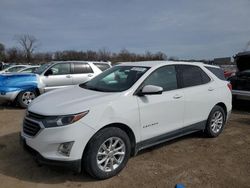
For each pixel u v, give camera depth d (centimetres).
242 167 454
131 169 436
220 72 630
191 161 473
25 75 938
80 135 371
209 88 570
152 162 464
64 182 393
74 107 382
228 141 581
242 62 953
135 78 461
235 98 866
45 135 370
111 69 539
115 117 403
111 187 381
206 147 542
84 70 1090
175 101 491
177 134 509
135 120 429
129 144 425
